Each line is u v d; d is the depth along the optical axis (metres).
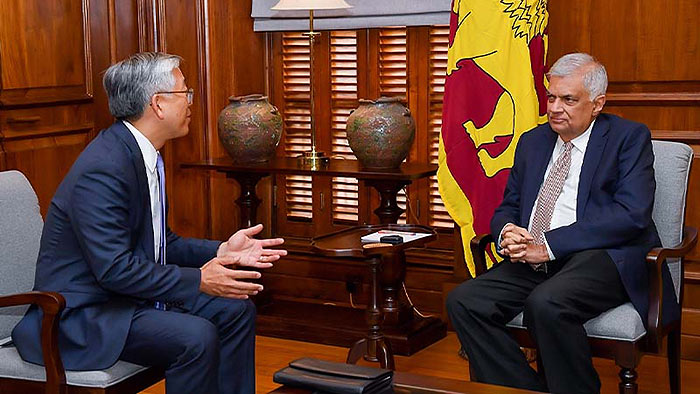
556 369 2.71
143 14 4.24
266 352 3.86
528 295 2.92
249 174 4.05
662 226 2.99
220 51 4.41
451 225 4.29
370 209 4.49
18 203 2.69
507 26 3.49
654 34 3.62
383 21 4.26
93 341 2.43
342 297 4.50
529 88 3.48
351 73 4.47
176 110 2.61
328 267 4.51
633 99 3.69
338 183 4.54
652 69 3.64
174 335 2.40
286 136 4.68
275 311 4.19
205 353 2.40
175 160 4.44
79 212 2.42
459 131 3.61
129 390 2.44
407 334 3.74
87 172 2.44
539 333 2.71
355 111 3.79
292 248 4.62
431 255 4.30
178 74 2.63
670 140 3.66
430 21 4.16
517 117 3.51
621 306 2.80
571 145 2.98
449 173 3.66
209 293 2.48
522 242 2.85
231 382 2.68
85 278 2.50
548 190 3.00
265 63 4.66
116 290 2.42
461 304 2.87
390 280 3.79
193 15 4.35
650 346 2.73
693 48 3.57
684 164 3.01
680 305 2.99
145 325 2.44
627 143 2.90
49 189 3.96
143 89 2.56
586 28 3.73
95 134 4.16
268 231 4.73
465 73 3.59
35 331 2.44
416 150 4.36
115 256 2.40
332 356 3.80
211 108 4.41
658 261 2.70
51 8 3.90
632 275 2.80
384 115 3.70
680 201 2.99
